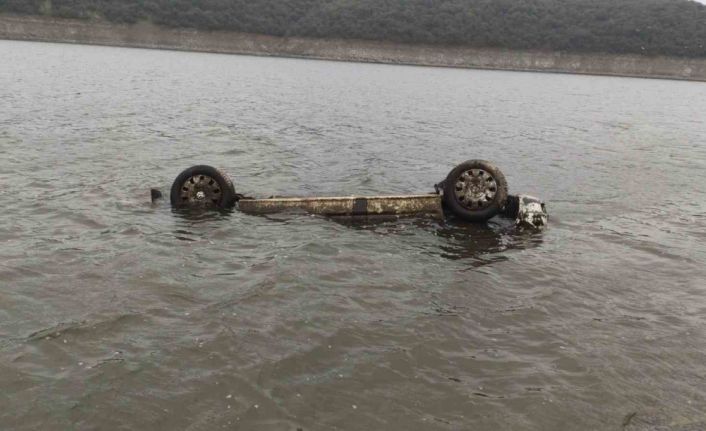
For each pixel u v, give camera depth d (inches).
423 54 5708.7
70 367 221.3
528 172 697.0
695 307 306.8
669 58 5442.9
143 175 576.1
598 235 435.5
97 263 327.3
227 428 191.0
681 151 933.8
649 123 1389.0
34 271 310.7
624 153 887.7
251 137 866.8
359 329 263.3
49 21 5019.7
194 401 203.9
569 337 265.1
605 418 204.5
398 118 1257.4
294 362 232.2
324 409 203.6
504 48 5743.1
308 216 451.5
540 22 5885.8
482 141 957.2
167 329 253.8
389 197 456.4
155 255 346.6
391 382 222.2
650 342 263.6
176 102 1306.6
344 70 3791.8
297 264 341.1
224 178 459.8
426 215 462.0
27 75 1721.2
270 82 2251.5
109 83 1688.0
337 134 956.0
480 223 455.5
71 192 489.4
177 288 297.7
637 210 522.6
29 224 394.9
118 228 398.9
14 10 4955.7
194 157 687.1
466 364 237.9
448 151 836.6
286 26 5959.6
